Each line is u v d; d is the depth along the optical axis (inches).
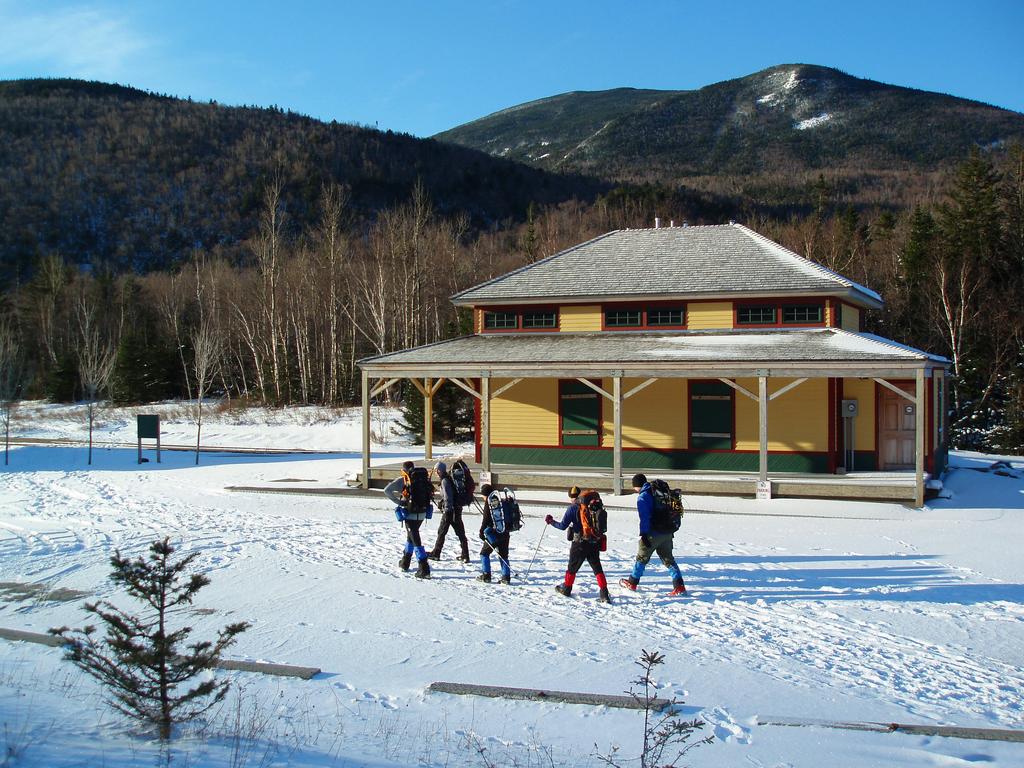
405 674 355.9
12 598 495.5
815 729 297.0
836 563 572.1
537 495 884.6
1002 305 1624.0
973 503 809.5
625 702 317.1
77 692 329.4
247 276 3009.4
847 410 919.0
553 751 275.1
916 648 398.9
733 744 283.3
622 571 551.2
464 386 916.6
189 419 1892.2
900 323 1839.3
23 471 1169.4
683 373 839.7
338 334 2265.0
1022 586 510.3
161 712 289.4
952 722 309.1
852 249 2192.4
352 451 1418.6
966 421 1473.9
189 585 304.2
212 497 926.4
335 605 470.3
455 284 2342.5
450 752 272.2
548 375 885.8
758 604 474.9
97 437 1674.5
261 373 2117.4
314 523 748.0
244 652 386.0
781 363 810.8
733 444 936.3
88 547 641.6
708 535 673.6
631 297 989.8
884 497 800.9
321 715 305.3
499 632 418.9
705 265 1012.5
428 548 631.8
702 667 368.2
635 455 966.4
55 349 2709.2
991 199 1819.6
